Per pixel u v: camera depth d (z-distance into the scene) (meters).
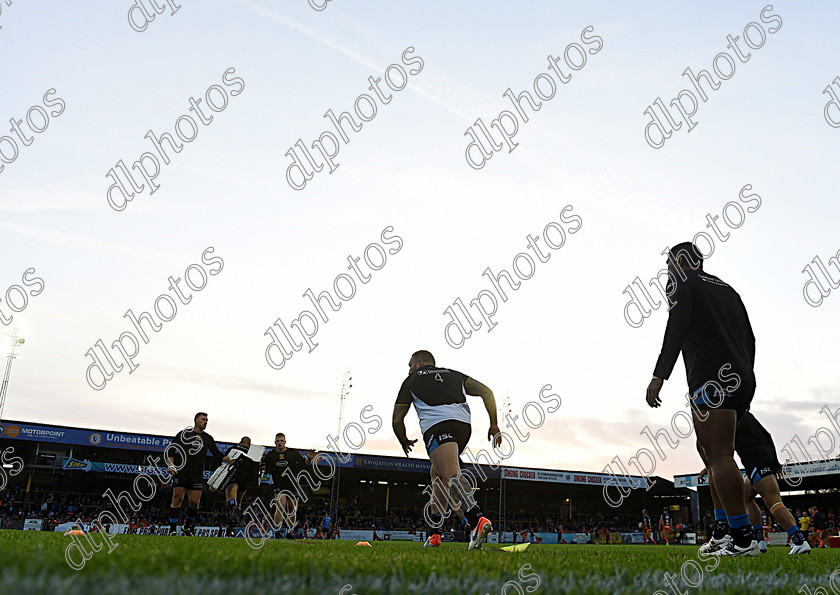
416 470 43.81
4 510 38.31
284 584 1.64
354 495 52.75
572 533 47.34
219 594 1.45
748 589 2.01
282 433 12.44
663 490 55.66
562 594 1.72
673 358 3.96
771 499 5.65
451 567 2.25
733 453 3.95
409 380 5.54
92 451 42.56
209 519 40.81
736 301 4.19
